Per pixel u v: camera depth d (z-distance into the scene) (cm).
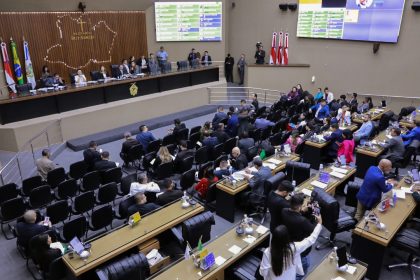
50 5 1448
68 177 870
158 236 605
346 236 682
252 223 569
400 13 1367
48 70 1441
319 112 1252
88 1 1522
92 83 1318
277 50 1731
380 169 639
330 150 958
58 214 673
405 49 1397
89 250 516
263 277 431
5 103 1107
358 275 443
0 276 606
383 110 1284
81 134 1254
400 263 608
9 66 1366
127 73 1501
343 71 1580
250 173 762
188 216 606
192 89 1558
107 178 818
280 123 1138
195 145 1059
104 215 655
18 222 639
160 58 1634
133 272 456
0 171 855
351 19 1491
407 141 991
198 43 1798
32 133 1141
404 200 636
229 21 1869
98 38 1614
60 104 1227
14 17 1394
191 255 493
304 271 490
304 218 471
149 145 988
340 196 801
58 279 511
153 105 1437
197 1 1708
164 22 1723
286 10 1664
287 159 833
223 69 1850
